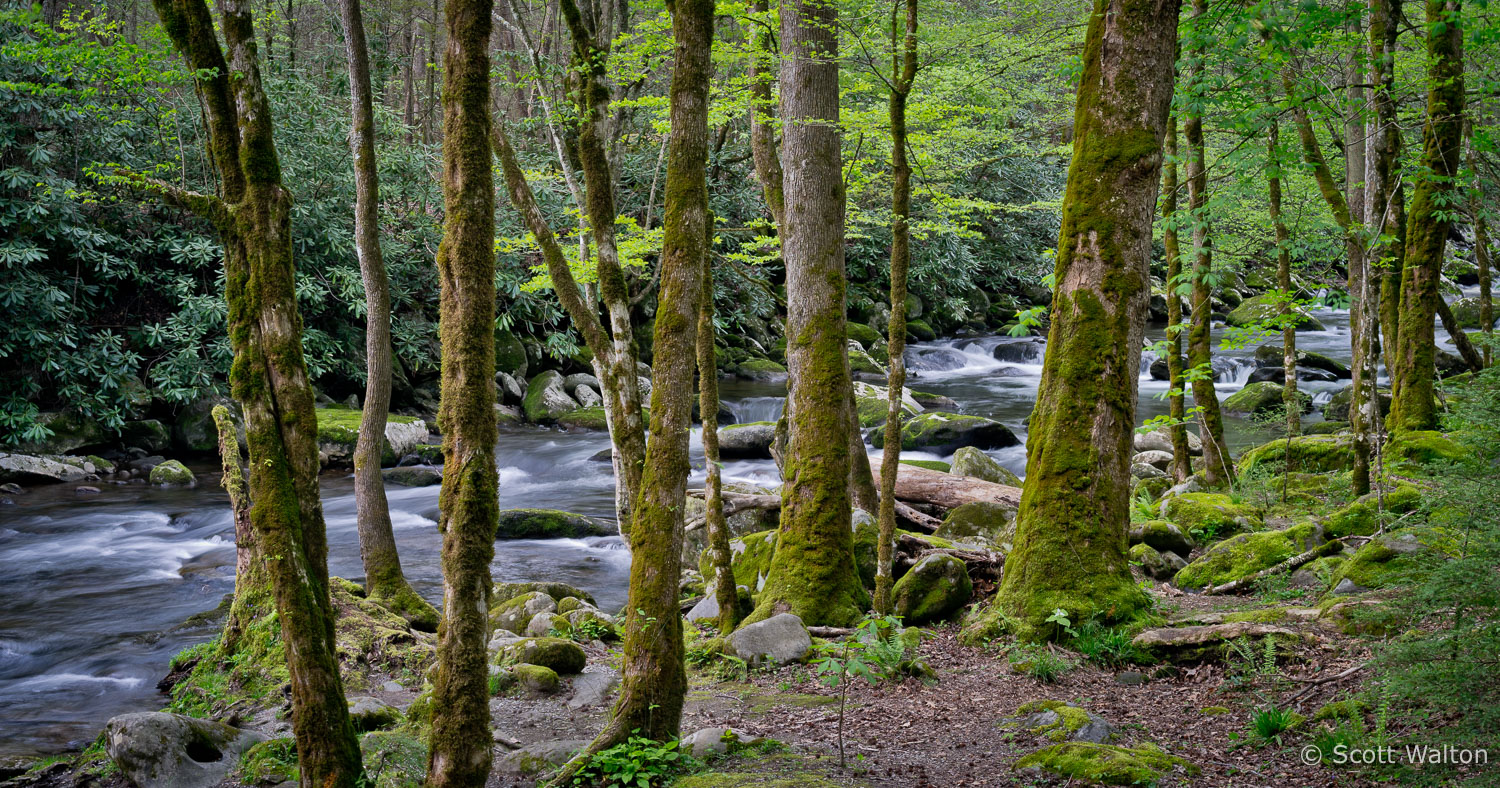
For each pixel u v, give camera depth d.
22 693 6.76
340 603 7.16
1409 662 3.86
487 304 3.21
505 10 15.64
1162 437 14.41
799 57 7.36
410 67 25.62
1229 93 7.66
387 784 4.34
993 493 10.62
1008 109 13.07
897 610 7.11
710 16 4.14
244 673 6.32
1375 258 10.97
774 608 6.95
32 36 13.35
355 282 17.73
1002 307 32.12
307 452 3.43
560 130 9.14
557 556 10.87
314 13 29.11
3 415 14.52
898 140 6.38
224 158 3.42
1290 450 10.98
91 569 10.29
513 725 5.39
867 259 27.61
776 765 4.32
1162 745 4.50
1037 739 4.61
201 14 3.38
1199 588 7.73
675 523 4.25
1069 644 6.15
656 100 8.91
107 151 15.36
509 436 18.64
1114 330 6.42
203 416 16.50
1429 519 6.78
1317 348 23.06
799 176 7.39
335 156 18.30
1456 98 9.48
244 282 3.42
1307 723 4.46
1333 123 11.48
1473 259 26.14
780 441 10.28
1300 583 7.19
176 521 12.60
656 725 4.25
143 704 6.55
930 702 5.39
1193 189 9.98
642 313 23.78
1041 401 6.74
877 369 24.48
